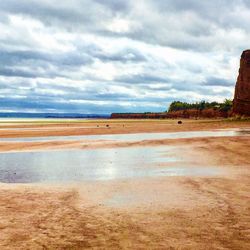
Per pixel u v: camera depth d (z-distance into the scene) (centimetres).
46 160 2008
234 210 889
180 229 748
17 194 1130
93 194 1119
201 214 859
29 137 4000
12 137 4016
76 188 1221
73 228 768
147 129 5512
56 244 674
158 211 897
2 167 1755
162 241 677
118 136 4009
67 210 922
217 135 3703
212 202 976
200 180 1308
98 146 2769
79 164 1828
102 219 834
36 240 697
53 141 3312
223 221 798
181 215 854
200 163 1752
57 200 1041
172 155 2103
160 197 1056
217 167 1611
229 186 1187
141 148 2561
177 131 4891
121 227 770
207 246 646
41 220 831
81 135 4278
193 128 5616
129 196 1080
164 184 1259
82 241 688
